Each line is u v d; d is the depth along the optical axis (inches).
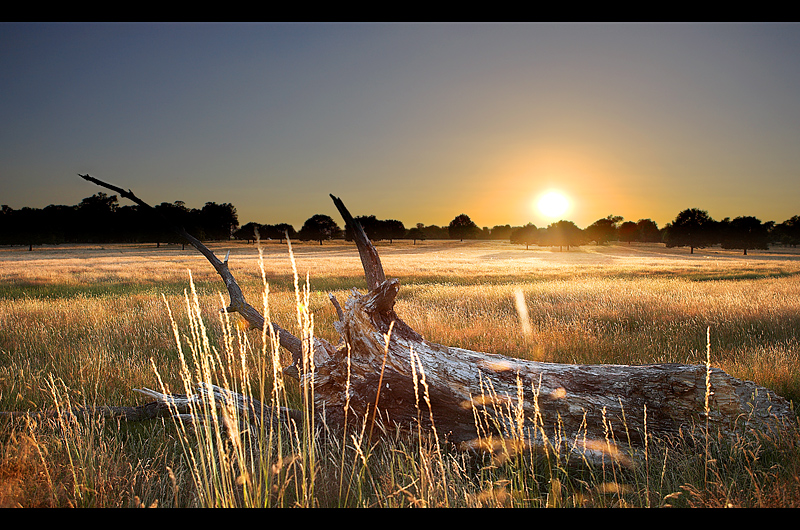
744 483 116.0
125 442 148.3
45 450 126.2
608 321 381.7
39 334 320.2
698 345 289.7
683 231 3917.3
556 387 148.1
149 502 113.0
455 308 452.8
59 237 4345.5
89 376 218.5
